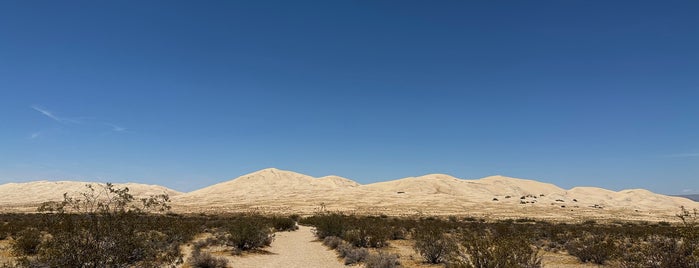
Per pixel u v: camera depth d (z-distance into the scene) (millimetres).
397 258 20938
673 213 103312
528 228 45250
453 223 58656
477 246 12523
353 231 30156
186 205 135625
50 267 10023
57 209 10445
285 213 100750
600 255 20266
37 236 19922
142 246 10805
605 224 65500
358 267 19078
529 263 12938
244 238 24984
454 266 12977
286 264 19984
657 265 12648
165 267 13703
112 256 10297
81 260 10023
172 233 12984
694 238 11977
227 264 19297
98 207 10617
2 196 189000
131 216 10797
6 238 27781
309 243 31062
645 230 35438
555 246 27766
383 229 31922
